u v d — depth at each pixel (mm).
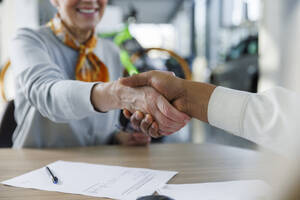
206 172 648
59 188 544
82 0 1091
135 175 620
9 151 887
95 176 616
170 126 761
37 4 3658
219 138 2818
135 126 834
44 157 808
